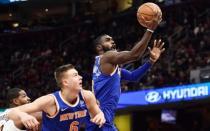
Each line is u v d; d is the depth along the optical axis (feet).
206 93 42.60
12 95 16.94
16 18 61.16
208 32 56.39
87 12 74.69
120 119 50.49
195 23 60.95
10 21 62.95
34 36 75.97
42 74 64.54
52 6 63.10
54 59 68.28
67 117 13.42
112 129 15.97
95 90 16.17
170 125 54.70
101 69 16.08
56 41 74.18
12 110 12.73
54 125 13.37
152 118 54.19
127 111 47.85
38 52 72.84
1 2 56.08
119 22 70.79
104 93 16.02
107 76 16.01
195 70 47.09
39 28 70.79
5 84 64.18
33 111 12.86
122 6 73.41
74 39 72.54
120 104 48.39
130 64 48.44
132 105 47.44
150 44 27.17
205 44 54.24
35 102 12.96
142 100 46.98
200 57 51.49
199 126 55.77
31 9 60.44
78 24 74.38
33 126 11.93
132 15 68.59
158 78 49.55
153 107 46.09
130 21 69.46
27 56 72.02
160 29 59.52
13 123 13.37
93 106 13.71
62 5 69.82
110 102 15.98
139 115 52.54
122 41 65.57
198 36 57.31
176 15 65.62
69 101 13.42
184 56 53.21
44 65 66.85
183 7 65.87
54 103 13.28
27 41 76.89
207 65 48.78
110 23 72.38
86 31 72.84
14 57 73.31
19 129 13.41
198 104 43.19
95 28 72.84
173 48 56.03
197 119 56.34
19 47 76.13
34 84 61.46
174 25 62.95
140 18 14.79
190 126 55.93
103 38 16.75
